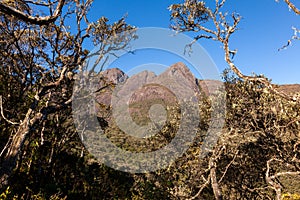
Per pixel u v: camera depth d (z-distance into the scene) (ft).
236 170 28.55
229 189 29.68
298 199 22.48
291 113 20.75
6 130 33.32
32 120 22.95
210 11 16.89
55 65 31.99
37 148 37.55
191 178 29.27
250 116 25.29
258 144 24.90
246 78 15.38
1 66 35.88
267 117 23.94
